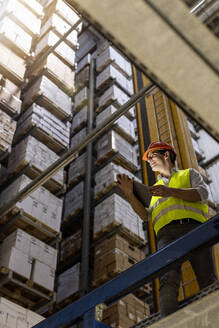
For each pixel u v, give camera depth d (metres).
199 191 2.94
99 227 8.89
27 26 10.73
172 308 2.54
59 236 8.38
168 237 2.93
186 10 1.71
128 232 8.84
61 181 9.40
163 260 2.55
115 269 7.85
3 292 7.27
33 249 7.62
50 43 11.09
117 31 1.82
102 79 12.94
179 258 2.51
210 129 2.06
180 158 9.30
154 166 3.33
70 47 12.01
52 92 10.34
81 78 13.69
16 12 10.54
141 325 2.61
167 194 2.89
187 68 1.81
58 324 2.93
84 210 9.80
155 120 10.68
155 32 1.76
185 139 9.77
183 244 2.51
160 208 3.06
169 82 1.90
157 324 2.39
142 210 3.27
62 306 8.51
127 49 1.88
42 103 10.21
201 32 1.72
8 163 9.09
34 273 7.37
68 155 5.38
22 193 6.07
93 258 9.36
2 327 5.84
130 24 1.77
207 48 1.75
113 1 1.72
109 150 10.41
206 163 11.66
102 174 9.84
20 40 10.29
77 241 9.48
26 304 7.63
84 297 2.88
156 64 1.85
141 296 8.92
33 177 8.95
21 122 9.73
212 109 1.93
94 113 12.49
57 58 11.08
